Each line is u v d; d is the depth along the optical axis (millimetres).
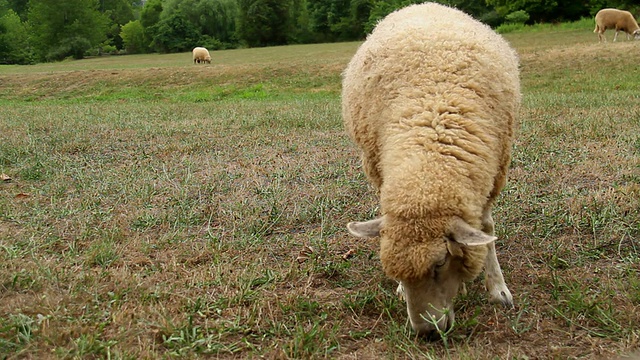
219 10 42094
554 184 3211
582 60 10484
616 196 2922
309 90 11422
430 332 1961
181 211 3061
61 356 1919
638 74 9164
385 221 1958
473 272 2020
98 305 2205
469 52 2217
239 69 13305
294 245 2715
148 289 2312
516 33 19562
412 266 1891
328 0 38031
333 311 2203
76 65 22156
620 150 3740
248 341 2045
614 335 1981
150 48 41312
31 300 2225
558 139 4219
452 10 2654
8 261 2482
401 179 1968
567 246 2545
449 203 1924
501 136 2215
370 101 2305
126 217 3023
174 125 5953
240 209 3055
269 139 4930
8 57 41250
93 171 3861
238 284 2346
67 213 3059
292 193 3309
